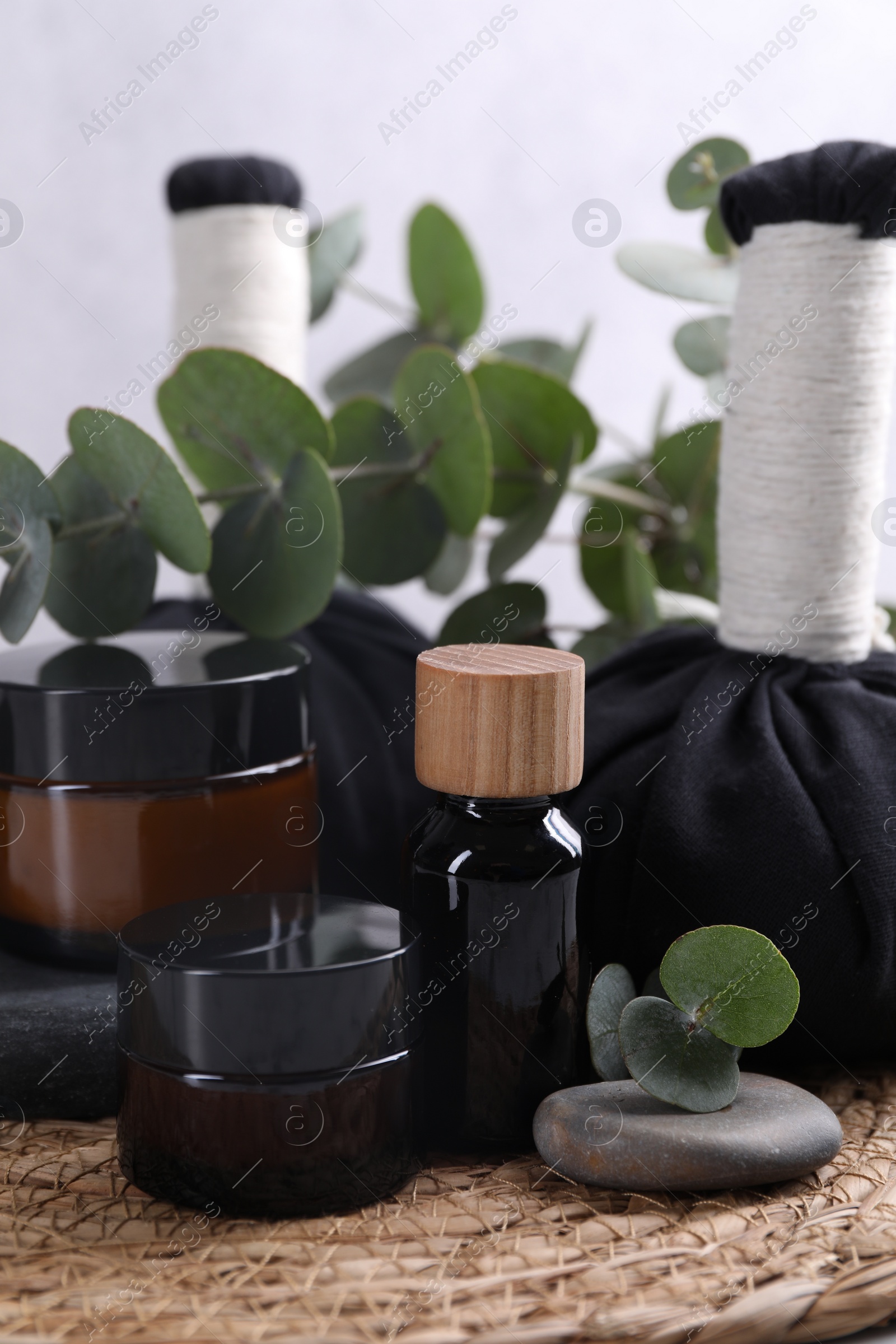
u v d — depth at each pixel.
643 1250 0.40
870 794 0.51
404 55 1.01
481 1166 0.47
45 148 0.96
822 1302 0.37
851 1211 0.42
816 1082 0.54
